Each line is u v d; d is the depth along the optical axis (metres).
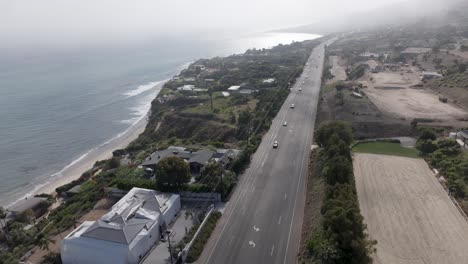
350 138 106.88
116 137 184.38
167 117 176.00
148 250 71.88
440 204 82.19
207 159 105.81
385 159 108.25
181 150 116.12
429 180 93.81
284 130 138.50
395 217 77.62
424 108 158.25
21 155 159.88
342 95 169.75
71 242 68.88
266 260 66.50
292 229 75.94
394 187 90.62
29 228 90.38
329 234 61.09
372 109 150.62
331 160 86.62
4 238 87.69
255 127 142.62
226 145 128.38
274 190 92.88
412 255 65.62
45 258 72.06
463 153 103.62
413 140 122.94
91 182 116.25
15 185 131.88
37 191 126.00
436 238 70.38
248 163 109.38
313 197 85.75
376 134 128.50
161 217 78.31
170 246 68.56
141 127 199.25
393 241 69.62
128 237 68.25
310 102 179.00
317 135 110.44
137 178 100.06
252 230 76.12
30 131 192.50
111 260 66.56
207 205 87.31
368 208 81.38
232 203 87.62
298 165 107.06
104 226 70.88
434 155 105.06
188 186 91.19
